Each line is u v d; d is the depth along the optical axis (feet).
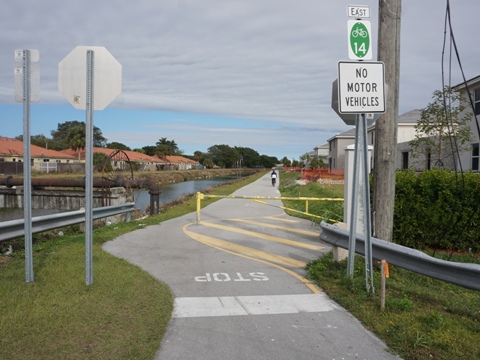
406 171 29.73
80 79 16.75
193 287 18.45
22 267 19.33
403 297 17.03
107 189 55.72
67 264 20.11
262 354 12.12
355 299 16.62
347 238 20.65
